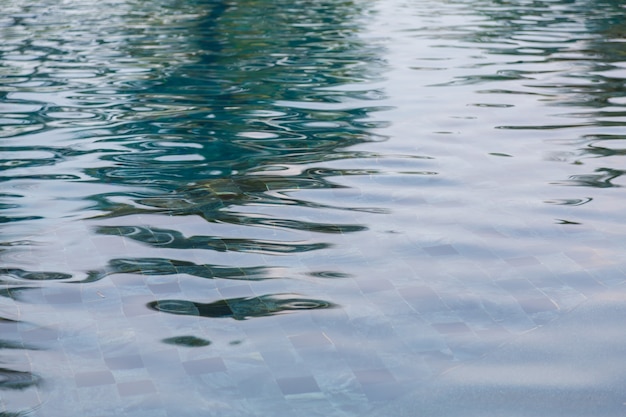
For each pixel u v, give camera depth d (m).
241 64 7.45
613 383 2.42
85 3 11.62
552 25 9.37
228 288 3.05
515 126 5.25
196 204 3.97
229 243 3.47
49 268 3.25
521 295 2.99
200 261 3.30
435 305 2.92
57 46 8.32
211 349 2.63
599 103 5.79
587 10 10.59
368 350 2.63
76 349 2.63
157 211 3.88
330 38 8.73
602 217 3.70
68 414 2.29
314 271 3.19
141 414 2.29
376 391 2.41
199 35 8.93
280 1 11.74
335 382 2.45
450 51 7.93
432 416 2.29
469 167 4.45
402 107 5.83
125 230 3.65
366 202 3.94
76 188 4.23
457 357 2.59
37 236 3.59
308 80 6.78
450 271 3.19
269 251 3.38
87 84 6.68
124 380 2.46
